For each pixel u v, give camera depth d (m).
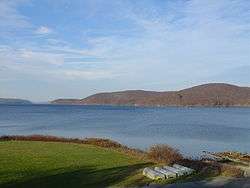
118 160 23.17
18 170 19.42
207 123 89.25
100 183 17.05
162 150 24.97
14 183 16.69
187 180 18.06
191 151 38.28
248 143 47.41
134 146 41.53
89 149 28.95
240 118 115.56
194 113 157.50
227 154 31.39
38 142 35.03
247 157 29.28
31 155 24.84
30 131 66.00
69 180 17.45
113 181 17.47
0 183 16.64
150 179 17.97
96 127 75.75
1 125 81.06
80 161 22.58
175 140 50.03
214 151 38.31
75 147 30.33
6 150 27.56
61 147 30.14
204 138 53.41
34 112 157.00
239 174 19.64
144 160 23.34
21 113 145.75
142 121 97.25
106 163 22.00
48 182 16.98
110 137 54.38
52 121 96.88
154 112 168.00
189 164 22.20
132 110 196.25
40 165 20.95
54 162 22.05
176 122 93.06
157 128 72.50
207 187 16.80
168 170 19.22
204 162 23.27
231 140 51.06
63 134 60.12
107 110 193.50
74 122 92.44
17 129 70.44
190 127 75.50
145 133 61.22
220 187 16.84
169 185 17.00
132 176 18.53
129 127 75.38
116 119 107.44
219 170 20.33
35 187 16.11
